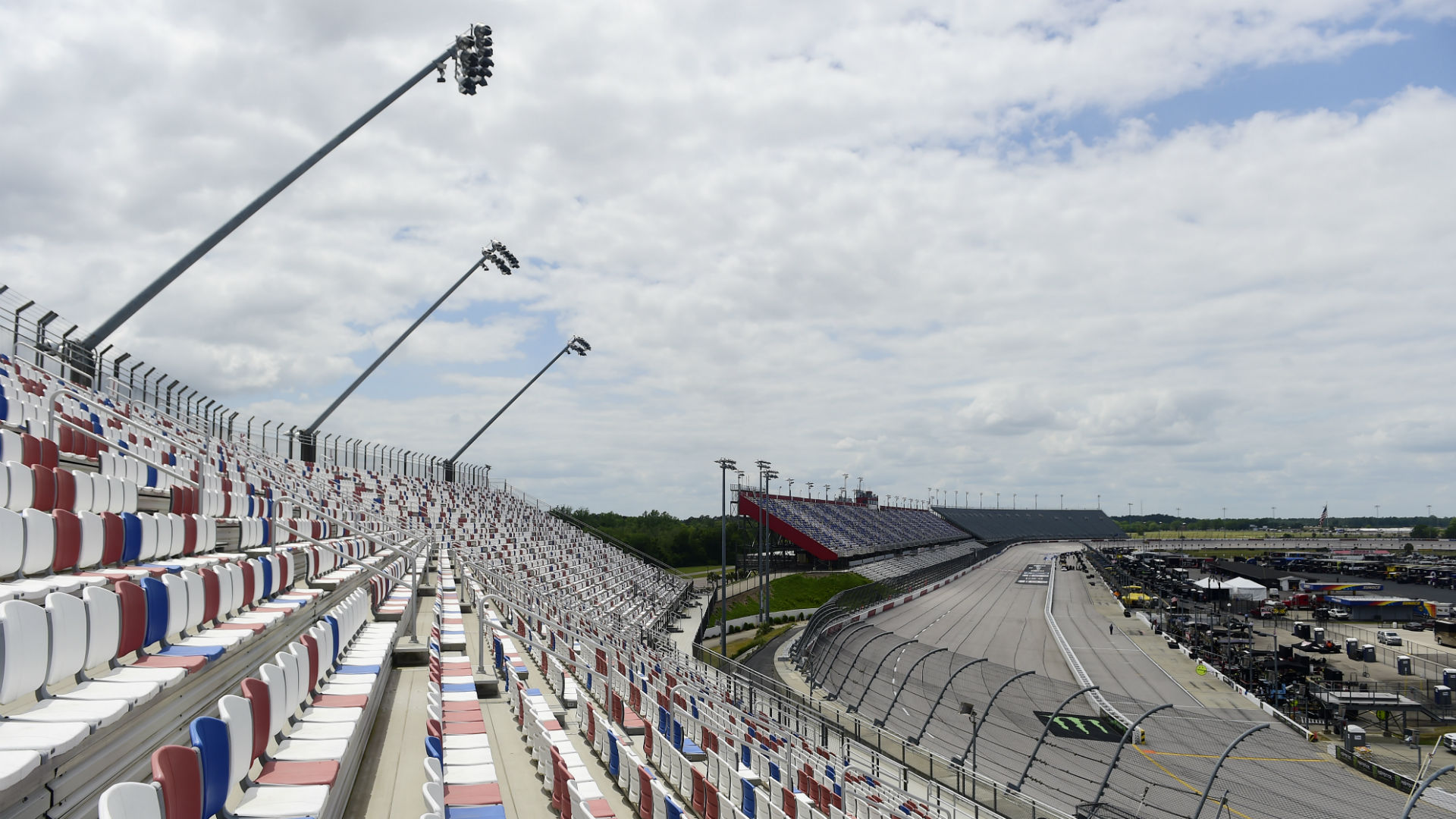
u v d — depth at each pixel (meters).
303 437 49.34
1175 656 55.72
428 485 64.81
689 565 106.50
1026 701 34.53
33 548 8.00
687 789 13.52
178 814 4.28
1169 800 25.08
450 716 12.03
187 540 13.26
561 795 9.62
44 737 4.35
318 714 8.44
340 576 17.94
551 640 22.19
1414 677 50.78
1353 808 25.20
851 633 41.94
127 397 35.06
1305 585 96.75
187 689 6.59
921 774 25.33
